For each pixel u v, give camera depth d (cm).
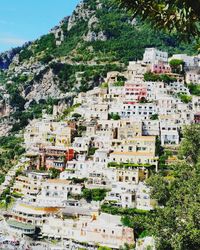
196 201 9025
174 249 8131
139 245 18762
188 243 7888
